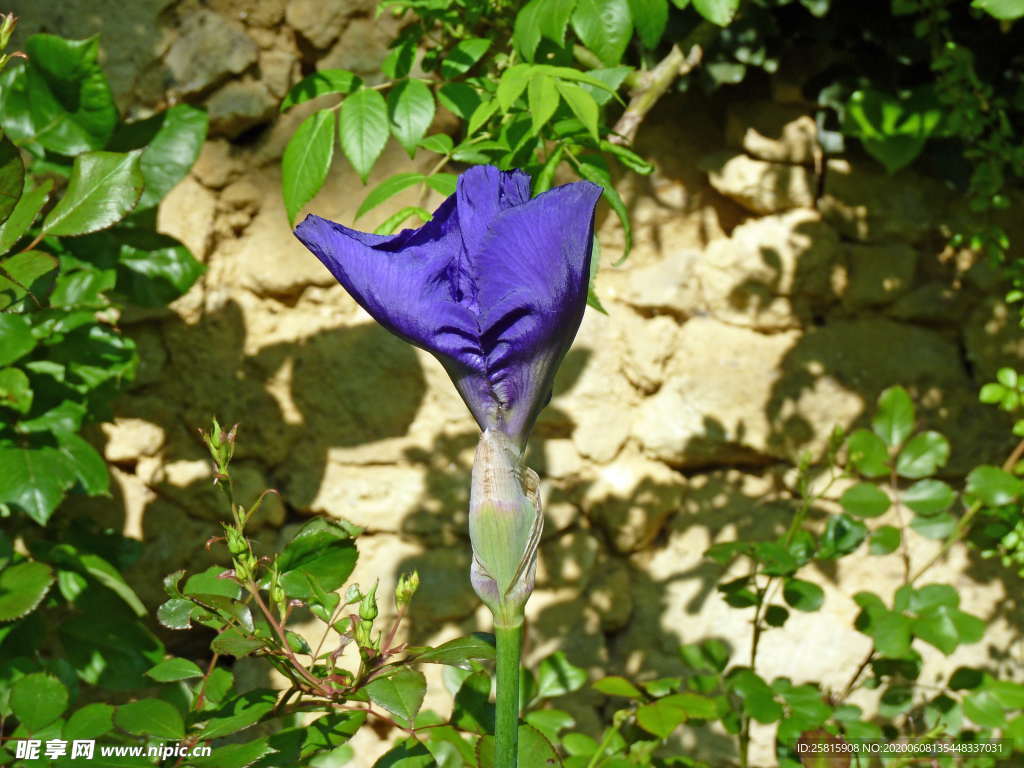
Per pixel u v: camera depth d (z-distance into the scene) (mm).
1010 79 1180
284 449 1257
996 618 1280
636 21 817
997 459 1270
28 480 914
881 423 985
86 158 779
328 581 746
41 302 933
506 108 780
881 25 1171
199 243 1228
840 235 1259
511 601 617
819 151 1243
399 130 845
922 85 1183
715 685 957
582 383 1269
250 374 1252
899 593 965
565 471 1271
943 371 1271
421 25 971
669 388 1277
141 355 1227
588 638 1272
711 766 1284
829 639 1269
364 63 1229
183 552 1246
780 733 914
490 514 614
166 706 731
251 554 701
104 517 1234
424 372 1264
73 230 771
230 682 775
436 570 1259
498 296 596
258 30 1210
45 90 929
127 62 1178
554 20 819
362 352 1259
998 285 1262
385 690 702
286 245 1251
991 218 1255
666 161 1274
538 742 734
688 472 1304
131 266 1009
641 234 1284
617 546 1276
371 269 601
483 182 604
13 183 700
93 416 990
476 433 1270
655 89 970
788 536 973
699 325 1274
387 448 1266
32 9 1149
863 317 1271
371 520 1260
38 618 958
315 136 839
